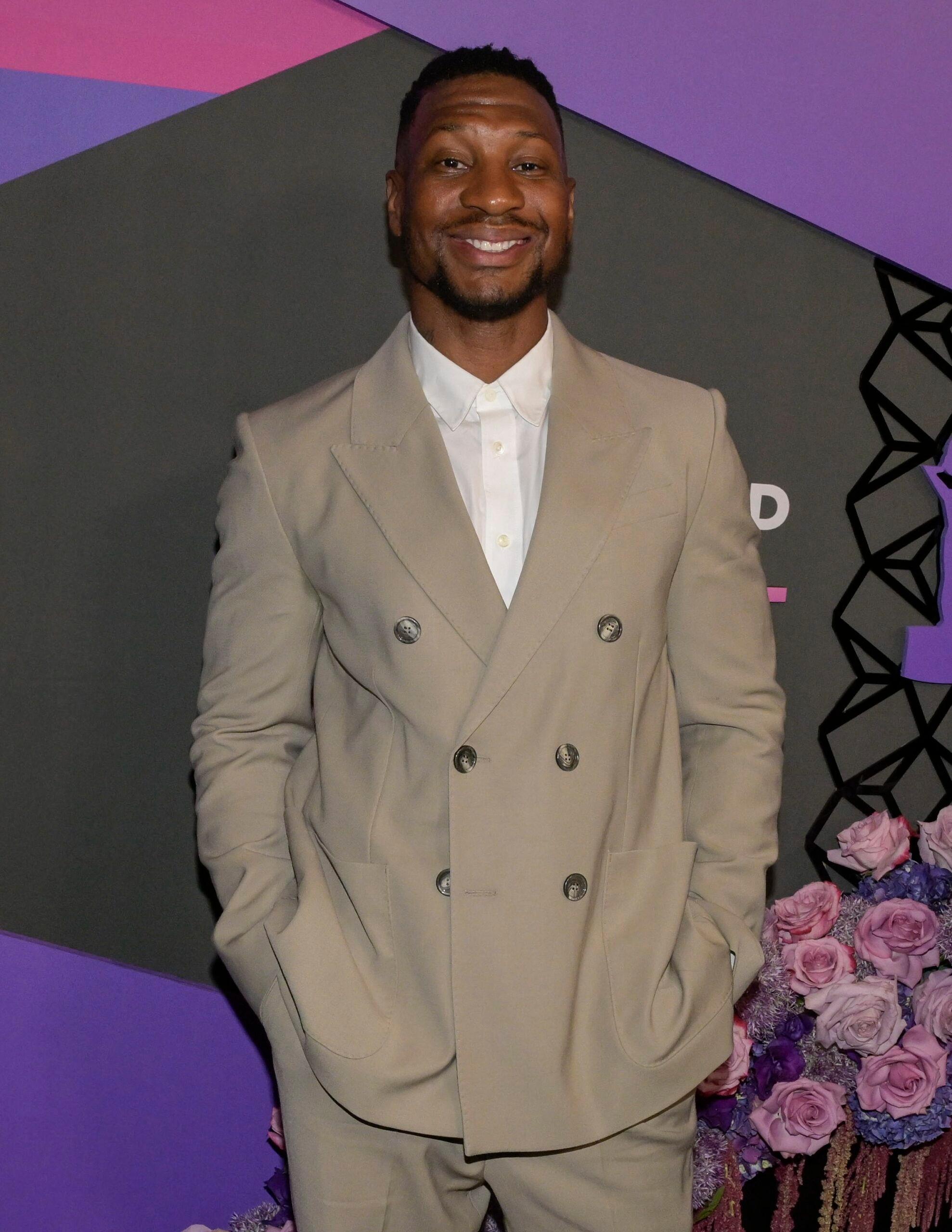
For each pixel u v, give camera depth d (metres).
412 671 1.41
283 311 2.01
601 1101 1.38
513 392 1.52
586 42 1.98
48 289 1.97
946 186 2.08
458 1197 1.51
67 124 1.94
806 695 2.21
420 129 1.53
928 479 2.17
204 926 2.14
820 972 2.02
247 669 1.55
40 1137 2.15
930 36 2.04
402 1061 1.37
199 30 1.95
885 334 2.13
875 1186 2.11
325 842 1.46
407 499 1.45
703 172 2.04
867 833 2.11
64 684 2.06
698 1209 2.01
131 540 2.04
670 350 2.09
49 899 2.10
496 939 1.37
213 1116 2.19
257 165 1.98
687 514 1.51
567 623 1.41
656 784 1.50
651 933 1.42
